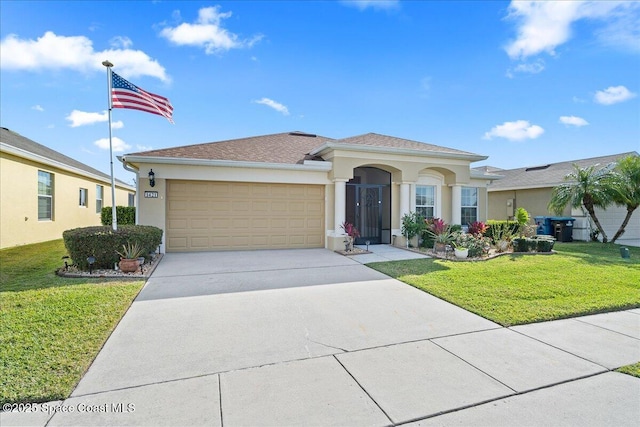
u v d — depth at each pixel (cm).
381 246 1276
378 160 1218
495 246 1195
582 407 283
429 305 564
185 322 475
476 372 342
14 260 941
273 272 811
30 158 1297
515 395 301
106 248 781
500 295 612
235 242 1150
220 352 382
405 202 1273
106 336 415
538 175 1962
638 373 341
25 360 348
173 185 1088
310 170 1184
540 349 398
